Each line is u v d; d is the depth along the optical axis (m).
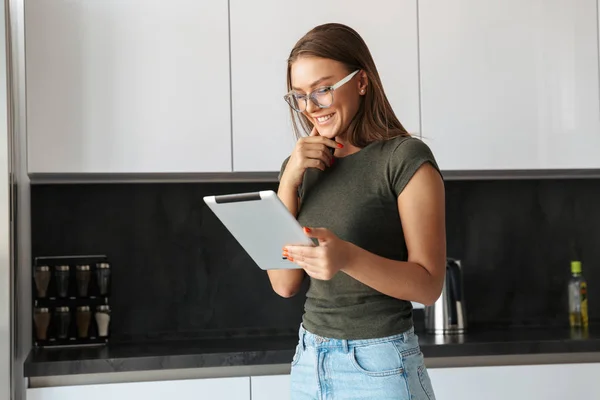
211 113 2.77
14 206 2.56
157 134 2.74
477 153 2.88
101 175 2.80
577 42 2.92
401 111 2.85
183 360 2.56
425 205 1.60
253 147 2.79
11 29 2.58
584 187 3.28
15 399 2.52
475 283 3.24
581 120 2.92
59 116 2.69
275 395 2.59
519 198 3.27
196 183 3.11
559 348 2.71
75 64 2.70
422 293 1.56
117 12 2.72
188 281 3.10
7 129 2.47
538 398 2.68
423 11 2.86
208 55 2.77
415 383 1.62
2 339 2.44
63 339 2.84
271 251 1.60
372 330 1.61
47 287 2.85
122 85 2.72
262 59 2.80
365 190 1.65
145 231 3.08
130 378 2.57
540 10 2.91
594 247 3.27
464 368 2.66
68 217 3.03
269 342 2.88
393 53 2.85
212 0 2.78
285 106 2.80
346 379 1.62
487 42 2.88
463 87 2.88
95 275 2.92
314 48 1.66
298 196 1.82
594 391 2.70
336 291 1.64
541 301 3.26
